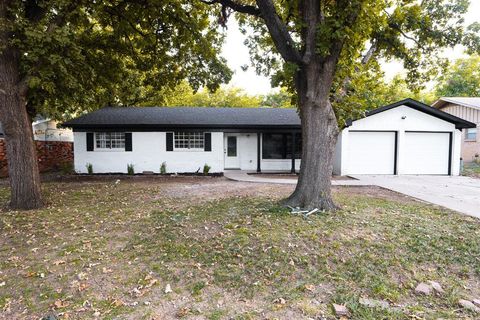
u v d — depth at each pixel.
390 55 9.09
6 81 6.78
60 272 3.81
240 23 9.24
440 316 2.95
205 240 4.70
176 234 5.00
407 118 13.73
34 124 16.56
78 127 13.44
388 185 10.34
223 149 14.50
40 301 3.20
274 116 15.36
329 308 3.07
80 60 7.29
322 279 3.62
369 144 13.84
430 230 5.14
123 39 10.72
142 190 9.56
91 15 8.85
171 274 3.75
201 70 10.71
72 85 7.07
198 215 6.03
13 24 6.18
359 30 5.55
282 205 6.38
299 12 6.18
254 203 6.90
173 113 15.36
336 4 5.52
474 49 7.96
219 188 9.60
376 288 3.45
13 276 3.73
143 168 13.95
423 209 6.66
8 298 3.26
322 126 6.16
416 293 3.41
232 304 3.13
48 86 6.51
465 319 2.92
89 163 13.73
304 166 6.30
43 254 4.36
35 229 5.46
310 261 4.02
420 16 7.87
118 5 9.33
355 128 13.63
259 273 3.74
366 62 7.92
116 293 3.33
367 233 4.89
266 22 6.22
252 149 15.95
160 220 5.83
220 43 10.38
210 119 14.44
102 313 2.96
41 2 6.90
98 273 3.77
